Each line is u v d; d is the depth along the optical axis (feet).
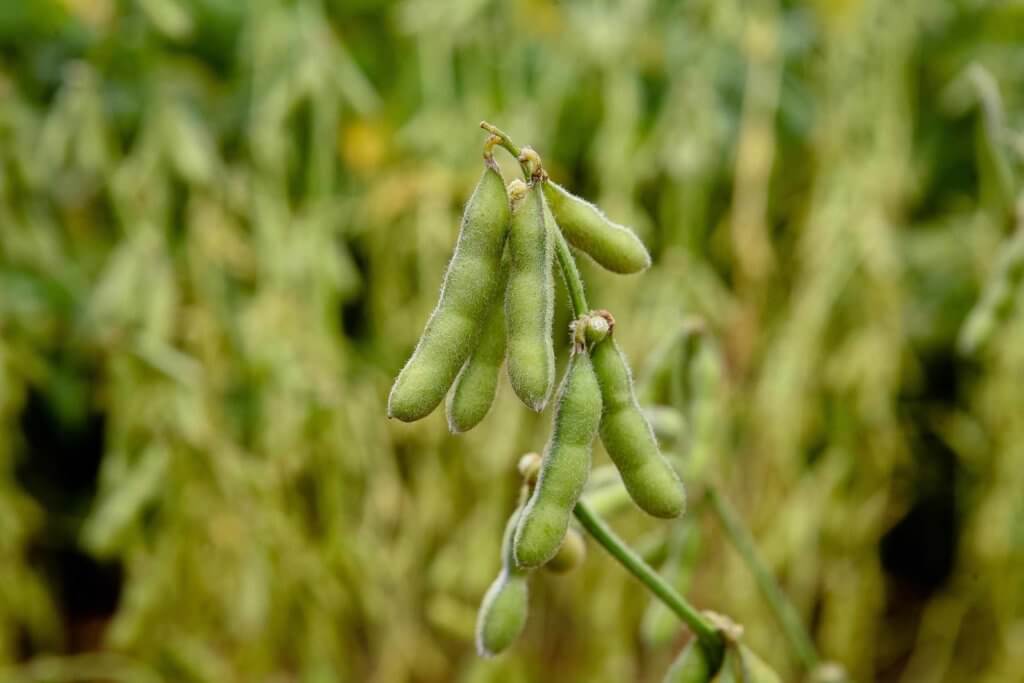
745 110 3.20
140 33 3.15
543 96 3.20
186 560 3.01
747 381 3.25
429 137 3.18
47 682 3.11
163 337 2.97
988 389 3.17
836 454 3.21
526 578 1.77
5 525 3.01
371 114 3.19
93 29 3.19
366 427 3.06
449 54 3.22
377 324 3.28
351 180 3.28
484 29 3.25
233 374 3.17
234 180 3.13
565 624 3.16
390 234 3.22
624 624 3.02
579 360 1.66
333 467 3.01
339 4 3.35
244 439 3.20
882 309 3.16
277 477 2.98
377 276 3.26
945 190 3.59
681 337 2.04
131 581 3.08
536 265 1.64
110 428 3.15
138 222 3.03
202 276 3.09
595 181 3.38
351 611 3.18
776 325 3.31
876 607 3.28
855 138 3.26
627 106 3.15
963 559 3.35
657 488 1.66
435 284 3.12
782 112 3.33
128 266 2.97
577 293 1.67
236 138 3.27
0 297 3.01
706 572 3.13
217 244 3.10
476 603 3.08
